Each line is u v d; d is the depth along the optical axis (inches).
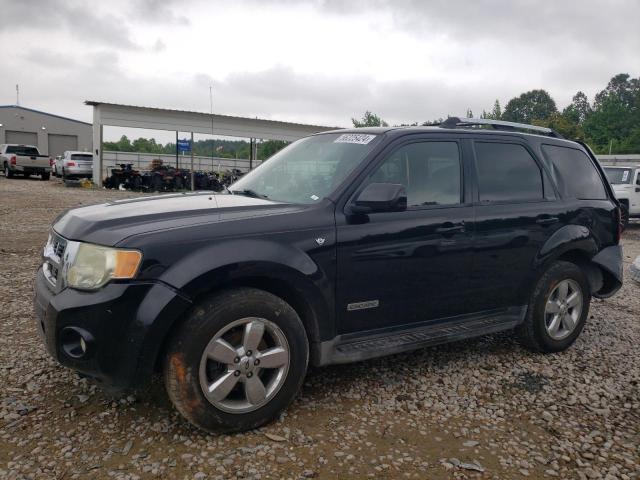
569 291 187.0
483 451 121.0
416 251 147.3
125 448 115.9
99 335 111.8
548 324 182.1
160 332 113.1
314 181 148.2
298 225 130.3
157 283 113.4
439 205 154.8
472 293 161.8
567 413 140.8
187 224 120.9
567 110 4116.6
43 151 2006.6
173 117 1091.3
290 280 126.9
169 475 107.3
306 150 167.3
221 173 1168.8
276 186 157.5
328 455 116.6
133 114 1062.4
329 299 134.3
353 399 143.9
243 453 116.0
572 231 181.6
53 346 116.6
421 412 138.3
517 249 168.9
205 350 117.0
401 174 150.1
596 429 133.0
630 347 193.8
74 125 2042.3
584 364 175.8
